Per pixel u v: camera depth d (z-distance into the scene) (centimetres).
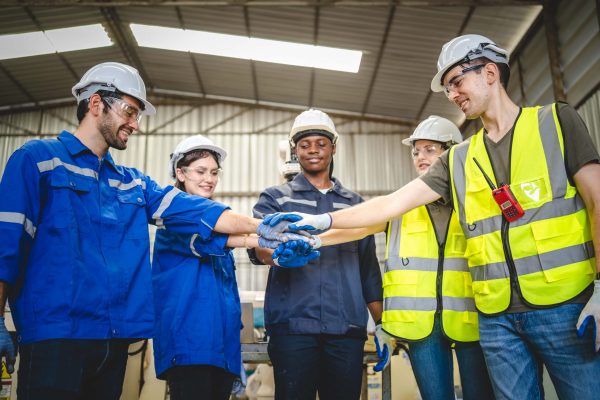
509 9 834
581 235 160
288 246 206
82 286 160
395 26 929
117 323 167
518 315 169
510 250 171
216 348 203
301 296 228
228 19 988
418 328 216
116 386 175
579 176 160
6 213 154
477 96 182
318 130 254
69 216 164
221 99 1370
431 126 269
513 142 176
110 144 184
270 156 1356
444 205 228
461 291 216
